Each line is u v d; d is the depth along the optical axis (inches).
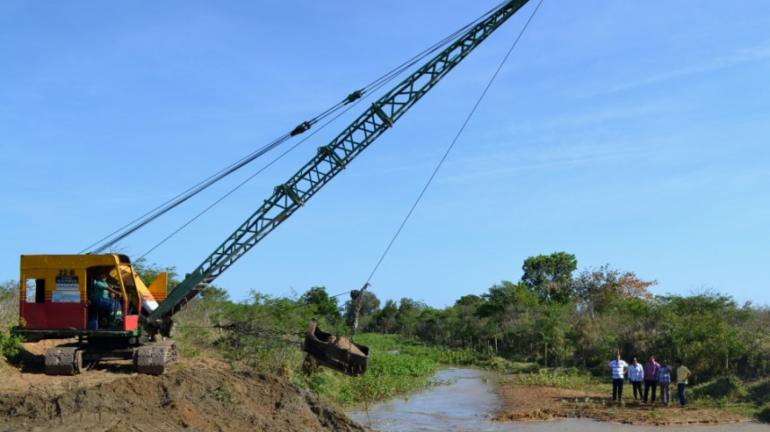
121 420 581.9
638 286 2428.6
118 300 792.9
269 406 690.8
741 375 1165.7
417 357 1926.7
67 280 778.2
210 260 892.6
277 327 1110.4
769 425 839.1
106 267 792.3
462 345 2498.8
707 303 1512.1
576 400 1070.4
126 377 681.6
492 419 912.3
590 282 2502.5
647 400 1050.7
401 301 3624.5
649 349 1397.6
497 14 928.3
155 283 943.7
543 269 3105.3
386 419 914.7
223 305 1338.6
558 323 1811.0
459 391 1254.3
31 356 803.4
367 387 1136.8
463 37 932.0
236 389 692.7
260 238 908.0
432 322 2935.5
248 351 985.5
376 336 2967.5
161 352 750.5
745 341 1229.7
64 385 677.9
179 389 654.5
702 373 1232.2
